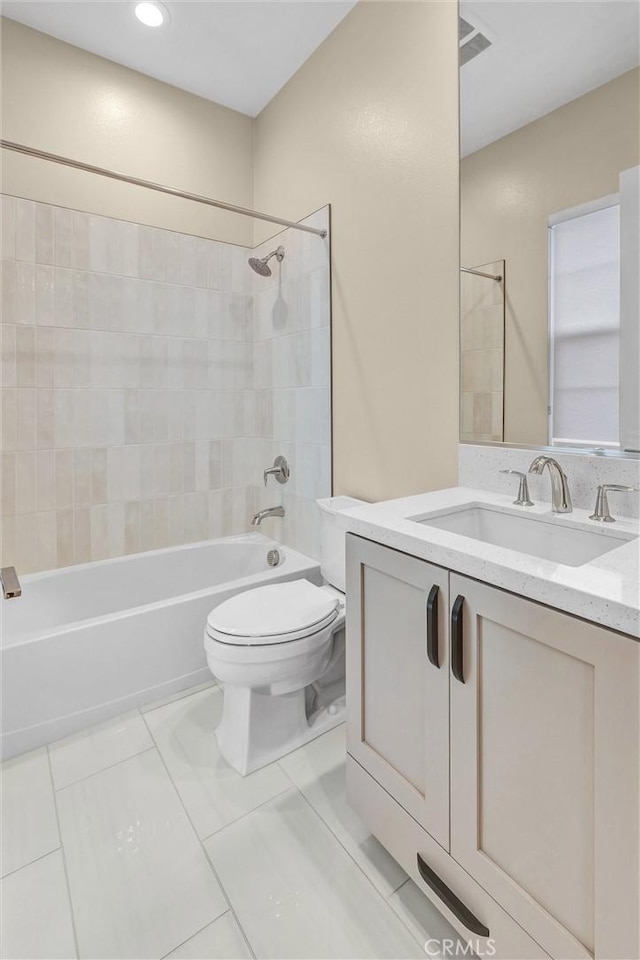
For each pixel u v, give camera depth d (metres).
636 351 1.17
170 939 1.07
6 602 2.05
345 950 1.05
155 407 2.49
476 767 0.91
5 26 2.01
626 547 0.94
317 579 2.37
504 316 1.46
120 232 2.32
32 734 1.67
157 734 1.75
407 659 1.07
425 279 1.70
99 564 2.33
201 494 2.67
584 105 1.24
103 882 1.19
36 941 1.06
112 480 2.39
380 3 1.82
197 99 2.52
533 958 0.83
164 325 2.48
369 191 1.92
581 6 1.24
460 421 1.62
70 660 1.73
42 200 2.12
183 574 2.56
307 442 2.39
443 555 0.94
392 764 1.14
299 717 1.72
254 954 1.04
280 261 2.50
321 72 2.15
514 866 0.86
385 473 1.94
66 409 2.24
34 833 1.33
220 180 2.61
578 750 0.75
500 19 1.41
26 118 2.07
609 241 1.21
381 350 1.92
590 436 1.27
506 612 0.84
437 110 1.62
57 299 2.18
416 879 1.08
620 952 0.70
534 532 1.28
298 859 1.26
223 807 1.42
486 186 1.48
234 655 1.50
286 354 2.50
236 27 2.06
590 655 0.71
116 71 2.28
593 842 0.73
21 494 2.16
